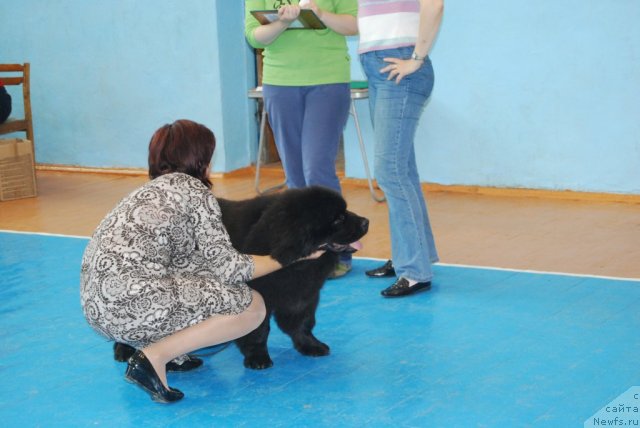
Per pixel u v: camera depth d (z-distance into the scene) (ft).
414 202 13.94
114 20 26.94
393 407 9.75
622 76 20.95
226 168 26.61
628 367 10.73
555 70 21.71
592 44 21.13
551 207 21.12
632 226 18.76
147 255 9.37
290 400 10.06
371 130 24.26
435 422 9.29
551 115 22.02
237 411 9.77
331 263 10.63
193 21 25.88
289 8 13.74
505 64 22.26
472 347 11.62
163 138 9.87
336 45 14.73
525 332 12.16
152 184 9.68
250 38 14.98
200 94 26.37
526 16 21.74
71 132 28.55
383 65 13.37
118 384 10.67
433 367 10.95
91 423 9.53
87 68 27.73
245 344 11.06
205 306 9.59
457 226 19.25
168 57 26.53
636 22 20.51
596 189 21.84
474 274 15.26
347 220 10.32
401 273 14.17
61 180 26.94
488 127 22.85
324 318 13.08
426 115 23.58
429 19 12.65
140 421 9.55
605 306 13.23
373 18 13.37
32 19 28.09
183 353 9.93
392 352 11.57
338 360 11.34
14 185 23.58
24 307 13.94
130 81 27.25
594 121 21.52
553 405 9.66
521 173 22.74
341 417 9.50
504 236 18.16
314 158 14.64
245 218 10.59
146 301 9.25
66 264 16.62
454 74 22.94
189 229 9.67
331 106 14.66
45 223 20.54
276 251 9.75
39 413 9.84
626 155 21.31
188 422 9.49
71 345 12.12
